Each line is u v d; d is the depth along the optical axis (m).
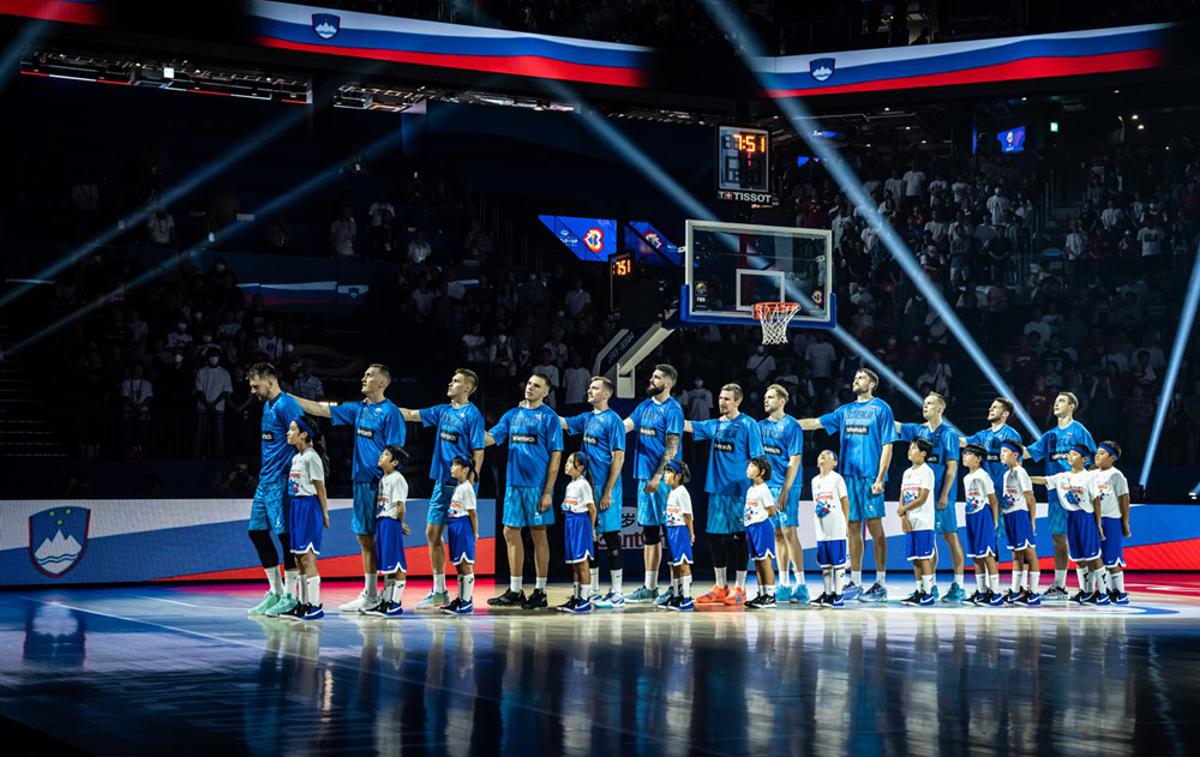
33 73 23.67
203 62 22.84
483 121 26.28
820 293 18.08
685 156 27.55
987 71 24.36
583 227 27.91
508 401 20.98
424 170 26.62
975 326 23.88
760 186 21.75
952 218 25.67
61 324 20.12
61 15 20.50
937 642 8.90
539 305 23.45
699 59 25.11
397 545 11.00
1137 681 6.91
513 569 11.98
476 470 11.70
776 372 22.61
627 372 17.31
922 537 12.75
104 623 9.98
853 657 7.95
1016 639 9.17
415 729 5.33
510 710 5.81
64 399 19.38
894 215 25.62
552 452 11.89
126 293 21.02
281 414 10.74
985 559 13.10
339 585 15.16
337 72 23.45
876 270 25.27
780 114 26.33
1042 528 19.08
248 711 5.76
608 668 7.30
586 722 5.51
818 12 26.17
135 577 15.06
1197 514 19.11
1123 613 11.85
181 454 18.94
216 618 10.49
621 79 24.62
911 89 24.88
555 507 16.69
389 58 23.00
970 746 5.01
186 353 19.89
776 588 13.09
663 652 8.13
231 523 15.66
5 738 5.57
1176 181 25.12
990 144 27.50
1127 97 26.80
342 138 25.86
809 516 18.45
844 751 4.89
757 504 12.10
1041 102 26.95
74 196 22.39
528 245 27.45
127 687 6.48
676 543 11.90
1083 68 23.86
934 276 24.50
